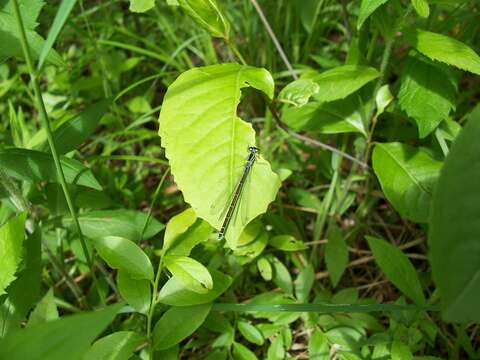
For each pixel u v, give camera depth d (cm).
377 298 27
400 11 22
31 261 20
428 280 26
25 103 38
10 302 19
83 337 12
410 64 23
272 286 27
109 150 32
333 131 25
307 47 34
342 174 31
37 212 32
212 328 23
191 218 21
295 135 26
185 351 25
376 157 24
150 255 24
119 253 20
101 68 37
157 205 32
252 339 23
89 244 24
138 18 41
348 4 34
